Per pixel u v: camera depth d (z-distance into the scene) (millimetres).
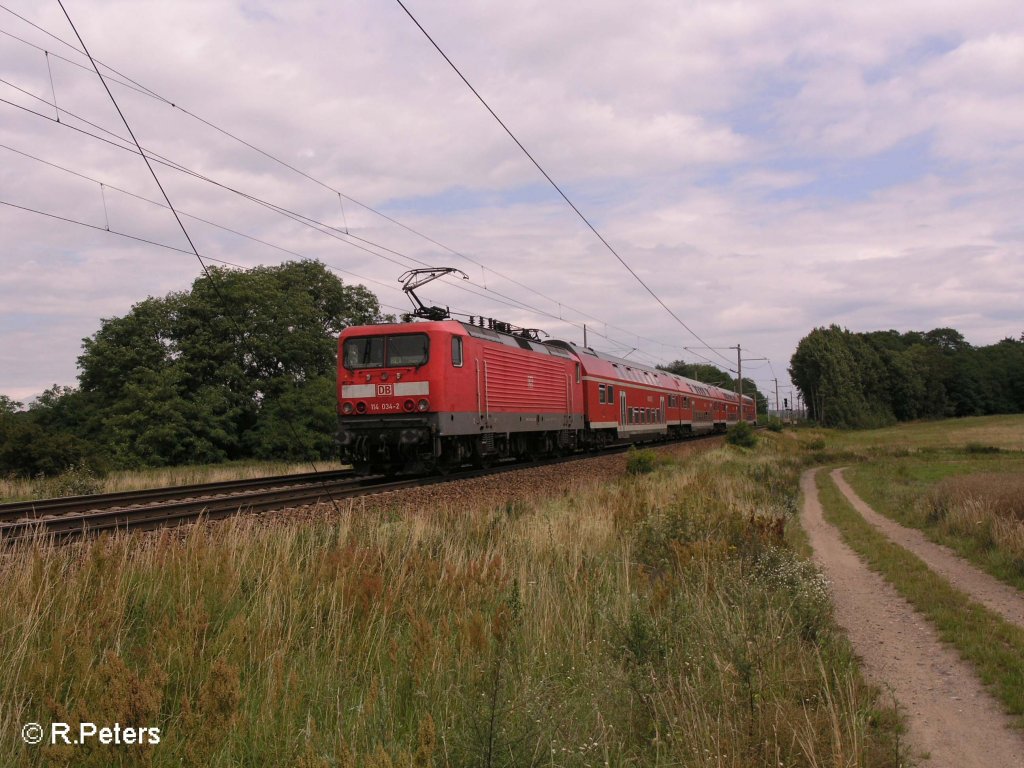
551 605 7371
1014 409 116188
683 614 7348
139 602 6422
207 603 6324
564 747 4664
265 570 7305
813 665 6676
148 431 33781
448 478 17609
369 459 18188
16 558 6863
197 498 13695
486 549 9742
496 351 20172
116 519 10578
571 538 10547
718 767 4523
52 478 24094
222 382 38375
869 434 82875
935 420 110062
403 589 7340
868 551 14180
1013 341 135750
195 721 4539
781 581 9156
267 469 29328
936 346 132750
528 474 18047
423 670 5562
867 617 9523
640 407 37594
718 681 5914
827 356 100875
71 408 40250
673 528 11523
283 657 5551
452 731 4770
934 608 9719
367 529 9836
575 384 27156
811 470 38594
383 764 4082
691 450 36344
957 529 15773
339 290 46094
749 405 80188
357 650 5969
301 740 4602
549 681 5672
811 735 5000
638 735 5301
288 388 37719
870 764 5109
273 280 42000
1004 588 11055
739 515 12688
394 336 17641
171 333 39188
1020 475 23344
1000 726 6047
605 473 22094
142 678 4965
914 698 6652
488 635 6328
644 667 6012
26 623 5328
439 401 17203
